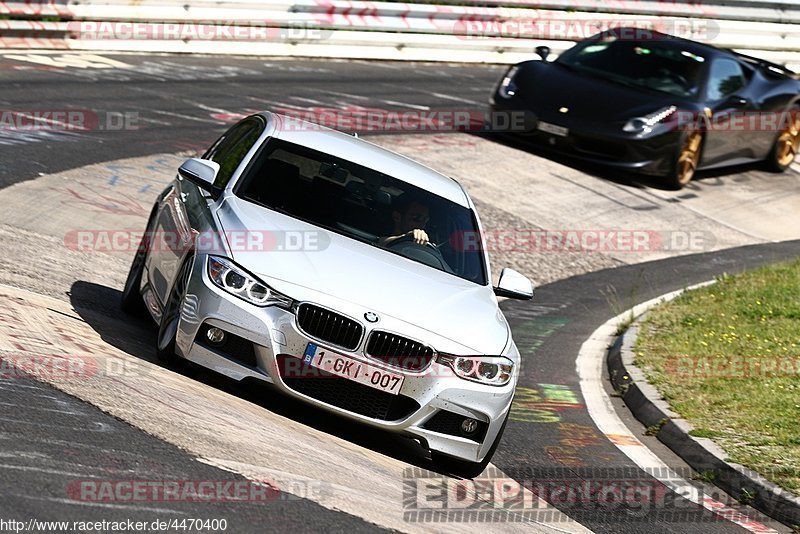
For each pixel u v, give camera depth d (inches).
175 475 635.5
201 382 858.1
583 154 2144.4
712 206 2190.0
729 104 2272.4
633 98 2161.7
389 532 653.3
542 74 2236.7
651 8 3228.3
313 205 949.8
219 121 1985.7
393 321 822.5
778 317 1488.7
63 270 1159.6
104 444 651.5
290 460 724.7
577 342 1419.8
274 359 806.5
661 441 1091.3
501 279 1005.8
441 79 2753.4
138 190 1573.6
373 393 819.4
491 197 1941.4
